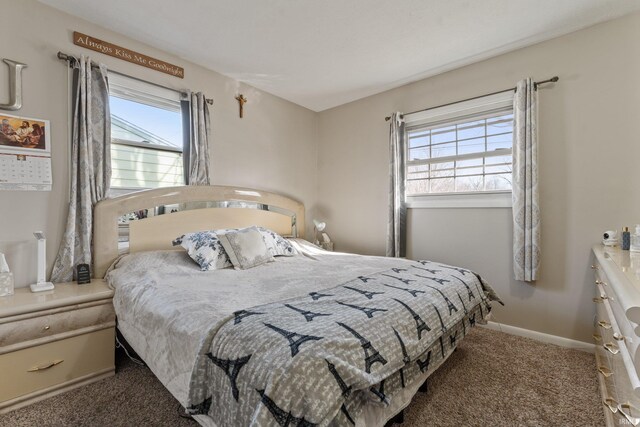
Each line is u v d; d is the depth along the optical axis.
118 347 2.14
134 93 2.46
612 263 1.38
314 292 1.56
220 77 3.01
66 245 2.05
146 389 1.73
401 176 3.21
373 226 3.55
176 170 2.75
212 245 2.27
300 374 0.88
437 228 3.04
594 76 2.24
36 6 1.98
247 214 3.14
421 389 1.73
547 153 2.42
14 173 1.90
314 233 4.02
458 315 1.66
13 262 1.91
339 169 3.86
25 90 1.94
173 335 1.27
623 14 2.12
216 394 1.01
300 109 3.87
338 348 1.00
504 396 1.69
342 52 2.63
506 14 2.12
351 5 2.04
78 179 2.11
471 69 2.82
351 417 0.95
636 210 2.10
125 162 2.46
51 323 1.65
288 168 3.71
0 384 1.51
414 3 2.02
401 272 2.00
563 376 1.90
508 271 2.64
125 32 2.33
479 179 2.86
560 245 2.38
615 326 1.10
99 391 1.71
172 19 2.18
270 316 1.18
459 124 2.98
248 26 2.26
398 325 1.26
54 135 2.04
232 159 3.12
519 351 2.25
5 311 1.51
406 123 3.27
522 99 2.44
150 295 1.61
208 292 1.56
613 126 2.17
